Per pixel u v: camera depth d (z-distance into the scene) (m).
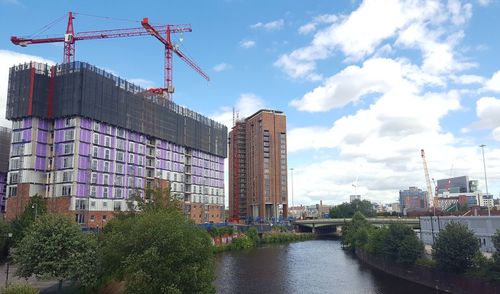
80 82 127.12
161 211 51.50
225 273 95.31
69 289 54.06
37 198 99.94
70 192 122.81
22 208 120.88
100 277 51.25
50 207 121.19
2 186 150.75
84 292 52.38
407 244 85.75
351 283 83.44
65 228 49.41
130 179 144.50
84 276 47.84
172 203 70.38
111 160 137.12
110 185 135.62
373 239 106.88
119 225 55.78
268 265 109.25
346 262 115.88
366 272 97.31
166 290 40.19
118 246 46.06
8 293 34.72
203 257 46.88
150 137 159.88
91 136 130.12
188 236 45.72
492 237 63.59
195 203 187.88
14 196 123.69
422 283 80.12
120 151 141.62
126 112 144.25
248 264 111.12
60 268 46.81
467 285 66.38
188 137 184.00
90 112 128.75
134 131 148.50
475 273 65.50
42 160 127.12
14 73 129.25
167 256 41.88
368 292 74.62
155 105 161.50
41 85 128.00
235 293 73.88
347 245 155.38
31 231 49.25
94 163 130.25
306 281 85.75
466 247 69.12
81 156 126.00
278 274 94.44
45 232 48.62
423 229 113.31
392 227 93.50
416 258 84.50
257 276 91.62
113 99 138.75
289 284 82.50
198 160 194.00
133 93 149.00
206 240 51.69
